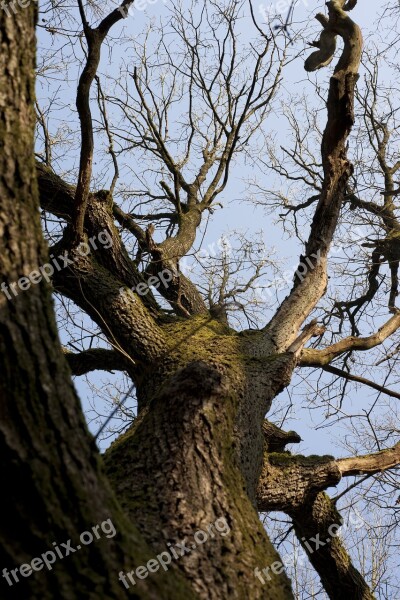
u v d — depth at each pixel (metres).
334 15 6.06
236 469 4.27
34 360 2.83
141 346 5.82
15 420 2.74
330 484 5.62
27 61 3.23
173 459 4.06
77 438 2.87
